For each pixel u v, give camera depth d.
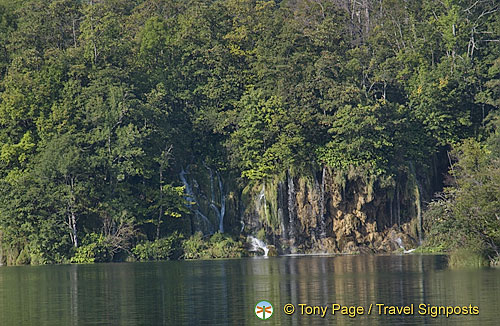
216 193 145.12
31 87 139.50
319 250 140.75
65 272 103.12
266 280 84.50
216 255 135.00
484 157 119.56
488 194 90.06
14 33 150.75
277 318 60.22
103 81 141.00
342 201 141.50
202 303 67.75
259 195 142.00
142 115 138.12
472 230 91.12
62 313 64.06
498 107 153.12
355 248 139.12
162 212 138.12
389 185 141.75
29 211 126.75
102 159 132.62
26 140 136.75
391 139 143.75
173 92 150.88
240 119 144.88
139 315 62.31
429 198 146.50
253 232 141.25
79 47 146.38
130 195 136.50
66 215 129.50
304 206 141.62
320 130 144.25
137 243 133.62
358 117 139.88
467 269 88.88
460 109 152.75
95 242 129.12
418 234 142.62
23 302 70.69
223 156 146.00
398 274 87.25
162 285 81.62
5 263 127.50
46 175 129.62
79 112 138.38
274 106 144.50
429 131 150.12
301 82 147.75
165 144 141.62
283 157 141.75
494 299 65.56
